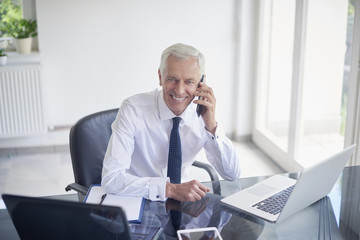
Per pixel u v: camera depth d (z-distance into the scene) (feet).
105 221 4.00
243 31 13.96
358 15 8.48
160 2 13.56
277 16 12.80
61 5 13.10
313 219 5.14
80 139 6.53
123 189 5.63
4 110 13.24
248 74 14.37
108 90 14.05
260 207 5.36
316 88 10.97
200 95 6.18
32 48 13.92
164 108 6.40
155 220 5.09
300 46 11.03
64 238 4.18
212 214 5.23
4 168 12.85
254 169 12.68
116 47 13.71
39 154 14.01
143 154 6.72
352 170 6.55
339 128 10.56
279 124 13.17
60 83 13.75
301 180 4.76
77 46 13.51
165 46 13.96
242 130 14.93
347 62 9.95
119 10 13.42
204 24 13.97
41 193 11.16
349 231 4.88
